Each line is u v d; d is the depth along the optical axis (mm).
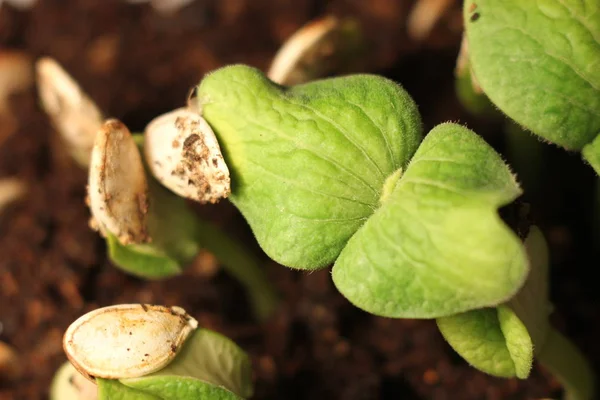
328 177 162
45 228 236
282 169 163
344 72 230
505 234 148
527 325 169
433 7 253
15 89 257
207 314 226
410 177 157
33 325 226
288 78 215
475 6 165
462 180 153
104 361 161
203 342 167
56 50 268
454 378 213
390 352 219
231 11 271
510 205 164
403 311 153
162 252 190
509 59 162
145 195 179
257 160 164
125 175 175
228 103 166
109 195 173
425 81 248
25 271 231
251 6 270
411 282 152
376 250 154
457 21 257
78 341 161
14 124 253
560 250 228
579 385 189
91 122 210
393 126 164
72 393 179
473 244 149
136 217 179
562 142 163
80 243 233
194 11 273
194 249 195
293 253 162
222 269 234
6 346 221
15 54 262
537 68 161
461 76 192
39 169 249
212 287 231
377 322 223
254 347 220
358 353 219
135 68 261
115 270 232
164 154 173
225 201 241
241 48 263
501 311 159
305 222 162
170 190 188
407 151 165
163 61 263
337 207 162
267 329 224
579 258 228
